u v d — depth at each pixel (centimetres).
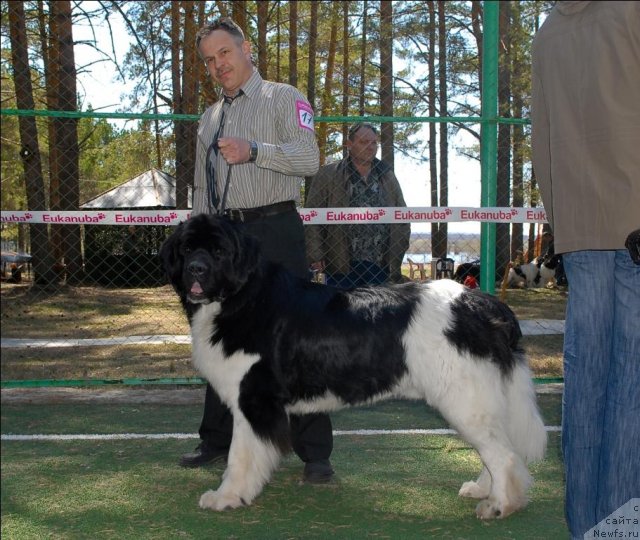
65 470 414
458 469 419
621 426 269
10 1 1326
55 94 1409
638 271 263
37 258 1488
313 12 1450
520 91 1343
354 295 356
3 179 2014
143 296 1445
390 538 321
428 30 1575
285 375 351
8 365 721
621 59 248
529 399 348
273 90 391
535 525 335
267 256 393
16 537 320
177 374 676
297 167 375
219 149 372
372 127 559
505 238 1045
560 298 1348
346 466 425
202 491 381
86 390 604
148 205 1467
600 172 258
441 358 331
